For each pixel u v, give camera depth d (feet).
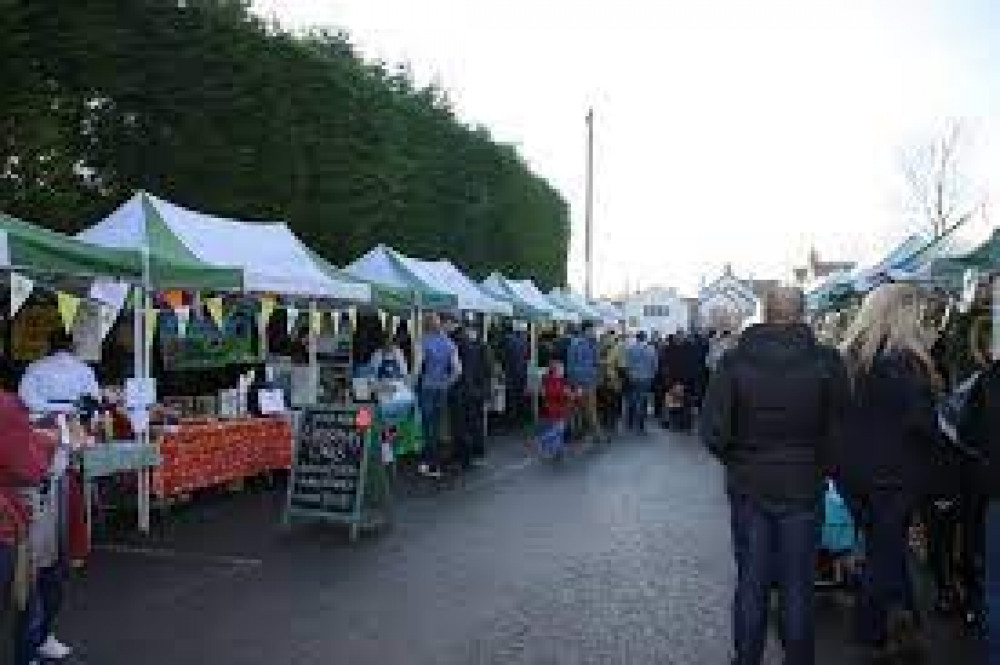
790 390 19.31
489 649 23.47
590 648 23.66
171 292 40.96
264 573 30.35
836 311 61.11
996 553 19.04
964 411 20.56
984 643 21.79
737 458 19.88
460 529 37.45
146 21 52.85
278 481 47.21
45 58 47.65
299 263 47.65
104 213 50.88
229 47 58.65
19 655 20.76
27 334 37.68
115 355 42.39
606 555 33.47
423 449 52.29
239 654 22.91
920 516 28.45
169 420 39.19
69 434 26.55
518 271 108.58
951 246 35.42
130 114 52.60
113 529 36.27
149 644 23.57
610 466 56.85
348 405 37.19
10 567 19.08
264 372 47.85
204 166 56.59
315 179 66.74
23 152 46.52
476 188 95.81
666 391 86.94
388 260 61.52
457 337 54.08
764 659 22.99
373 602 27.30
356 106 70.95
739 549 20.02
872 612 22.40
